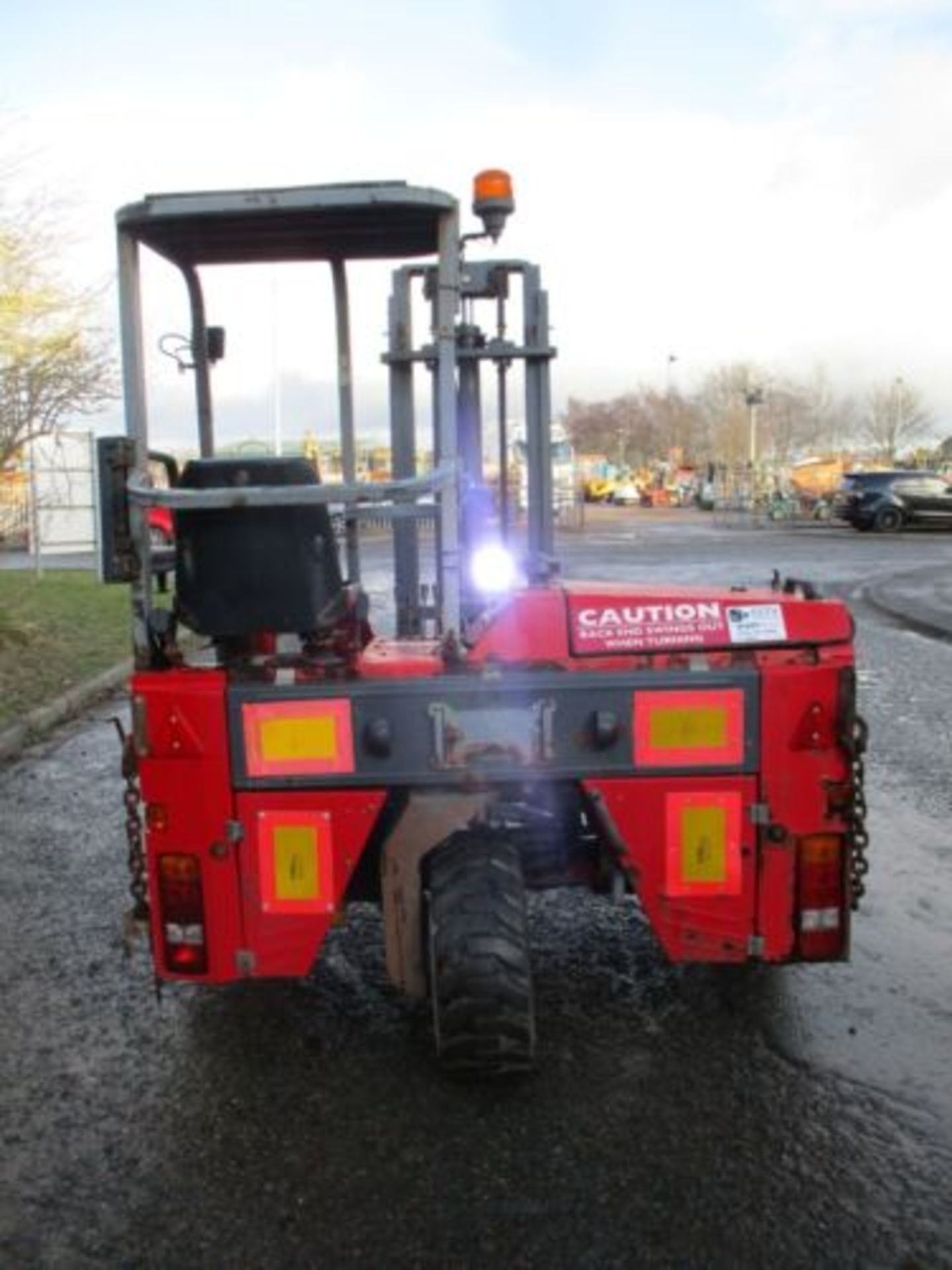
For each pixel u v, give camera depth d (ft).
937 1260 9.30
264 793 11.72
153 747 11.70
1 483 46.03
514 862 11.91
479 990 11.29
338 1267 9.28
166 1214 9.96
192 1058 12.55
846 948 12.01
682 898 11.88
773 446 223.92
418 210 11.78
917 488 112.16
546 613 11.88
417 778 11.68
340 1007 13.62
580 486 168.35
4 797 22.94
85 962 15.11
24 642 36.91
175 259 14.55
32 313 39.83
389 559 51.85
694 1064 12.20
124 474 11.68
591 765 11.69
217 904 11.89
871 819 20.53
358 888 12.92
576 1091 11.68
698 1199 10.03
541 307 15.01
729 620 11.87
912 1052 12.49
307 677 11.78
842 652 11.85
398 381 15.65
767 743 11.68
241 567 11.60
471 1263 9.30
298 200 11.48
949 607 50.31
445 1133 11.02
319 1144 10.89
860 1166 10.48
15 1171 10.62
